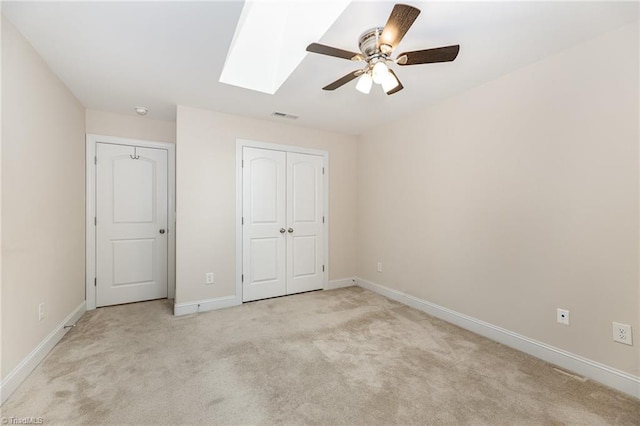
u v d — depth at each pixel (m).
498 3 1.54
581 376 1.89
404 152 3.38
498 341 2.39
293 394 1.70
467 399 1.66
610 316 1.79
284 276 3.70
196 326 2.69
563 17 1.65
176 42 1.90
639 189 1.68
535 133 2.15
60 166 2.41
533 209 2.17
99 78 2.40
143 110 3.14
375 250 3.87
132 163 3.35
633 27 1.69
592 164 1.86
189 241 3.08
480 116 2.54
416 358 2.12
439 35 1.83
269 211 3.59
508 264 2.33
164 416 1.50
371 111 3.20
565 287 2.00
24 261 1.82
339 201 4.12
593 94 1.85
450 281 2.82
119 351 2.19
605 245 1.81
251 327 2.68
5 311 1.62
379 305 3.31
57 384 1.76
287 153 3.71
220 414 1.53
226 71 2.51
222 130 3.26
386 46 1.60
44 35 1.80
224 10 1.59
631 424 1.46
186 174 3.07
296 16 2.17
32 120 1.93
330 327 2.69
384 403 1.62
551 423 1.47
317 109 3.14
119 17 1.64
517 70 2.26
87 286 3.10
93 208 3.13
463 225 2.70
